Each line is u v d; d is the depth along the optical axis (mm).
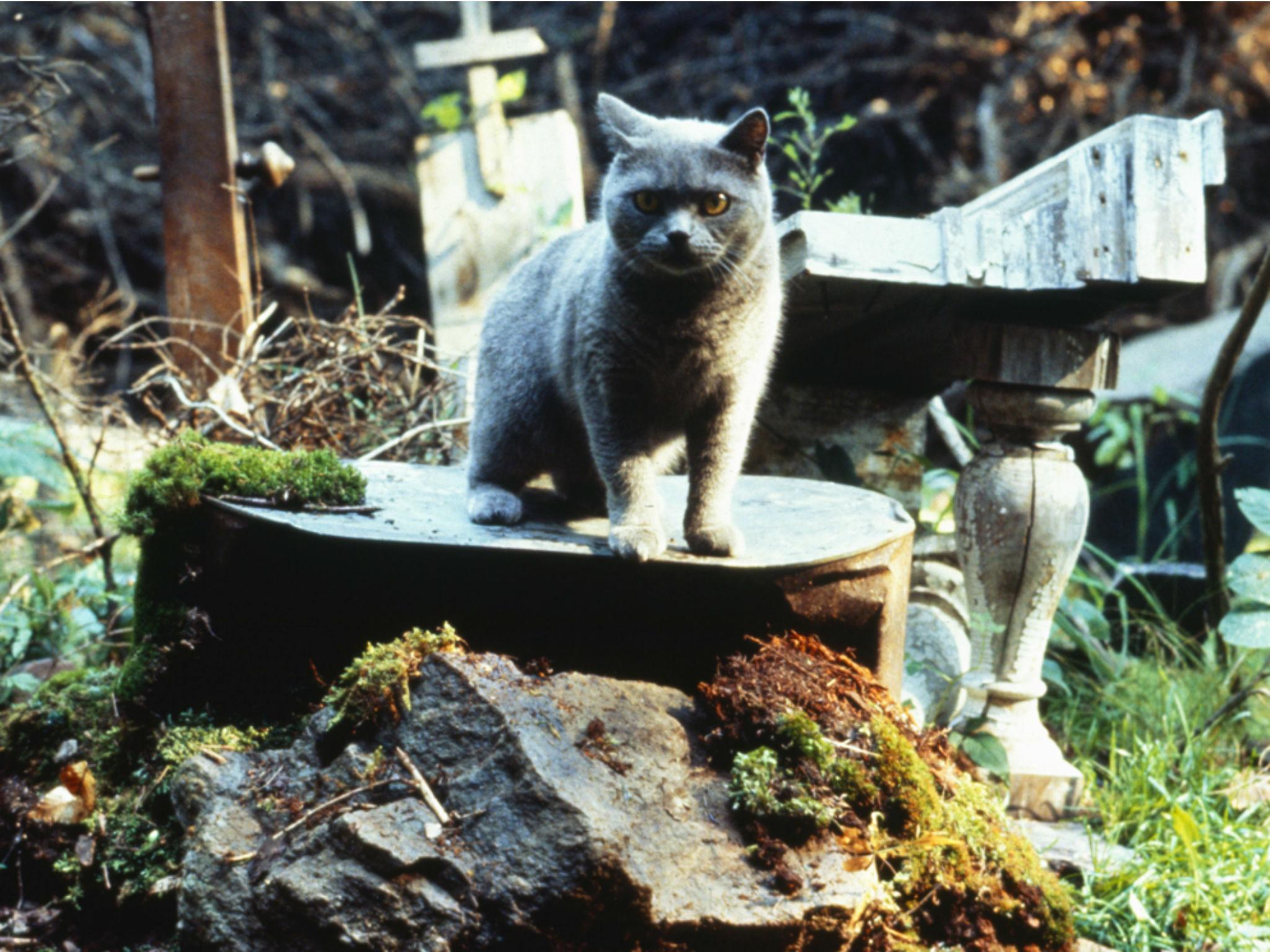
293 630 2449
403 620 2398
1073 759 3324
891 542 2398
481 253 4477
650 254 2336
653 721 2076
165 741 2412
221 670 2486
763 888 1917
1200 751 3072
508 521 2510
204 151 3650
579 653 2426
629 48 9117
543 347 2715
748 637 2312
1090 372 2869
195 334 3643
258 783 2109
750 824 1994
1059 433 2953
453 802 1929
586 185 8562
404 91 8852
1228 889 2480
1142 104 8633
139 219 8930
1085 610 3699
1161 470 5348
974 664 3039
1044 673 3389
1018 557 2883
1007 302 2867
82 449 4578
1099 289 2656
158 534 2414
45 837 2430
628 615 2375
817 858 1983
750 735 2100
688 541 2404
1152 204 2547
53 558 4191
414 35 9273
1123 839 2846
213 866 1974
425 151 4590
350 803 1975
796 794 2004
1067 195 2678
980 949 2080
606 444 2488
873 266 2711
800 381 3672
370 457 3348
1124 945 2357
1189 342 5941
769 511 2709
